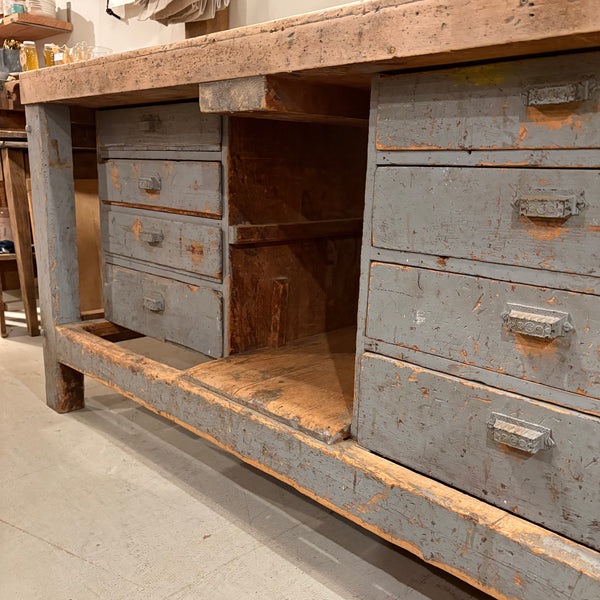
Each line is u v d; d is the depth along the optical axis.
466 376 1.00
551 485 0.92
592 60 0.79
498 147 0.90
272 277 1.70
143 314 1.88
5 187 2.88
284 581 1.26
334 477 1.16
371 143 1.09
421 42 0.88
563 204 0.83
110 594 1.21
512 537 0.91
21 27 3.56
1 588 1.22
